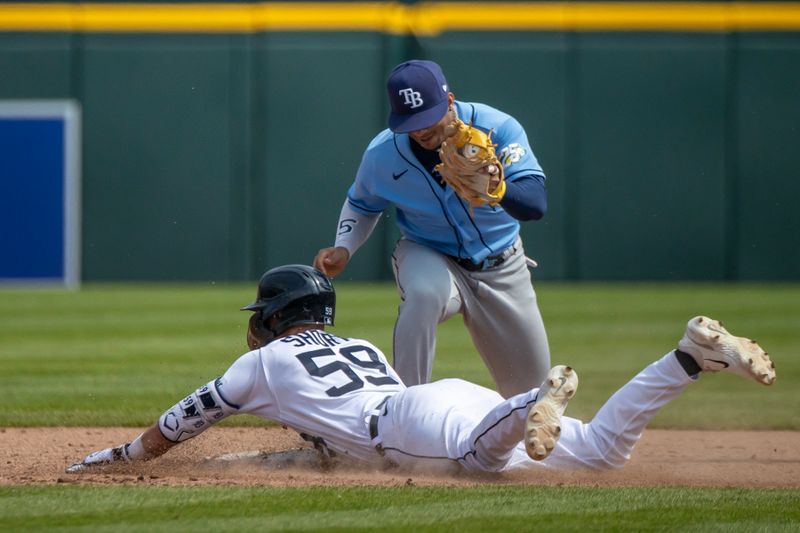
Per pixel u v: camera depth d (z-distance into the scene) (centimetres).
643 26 6100
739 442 2133
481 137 1590
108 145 6122
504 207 1678
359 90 6100
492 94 6100
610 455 1568
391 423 1533
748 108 6103
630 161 6119
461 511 1298
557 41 6103
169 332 3947
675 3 6091
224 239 6131
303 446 1997
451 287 1856
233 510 1297
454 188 1628
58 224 6112
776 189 6109
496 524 1239
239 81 6094
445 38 6100
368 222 1981
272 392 1559
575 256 6141
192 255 6134
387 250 6194
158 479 1504
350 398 1558
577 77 6103
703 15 6091
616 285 6103
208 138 6106
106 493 1388
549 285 6103
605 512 1301
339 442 1557
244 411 1573
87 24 6097
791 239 6109
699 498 1389
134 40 6103
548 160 6116
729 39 6097
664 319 4403
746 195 6119
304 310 1625
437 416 1518
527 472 1577
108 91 6106
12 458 1848
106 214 6134
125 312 4647
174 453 1892
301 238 6125
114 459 1598
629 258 6131
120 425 2248
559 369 1378
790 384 3009
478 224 1850
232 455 1716
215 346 3562
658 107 6109
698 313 4594
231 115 6106
